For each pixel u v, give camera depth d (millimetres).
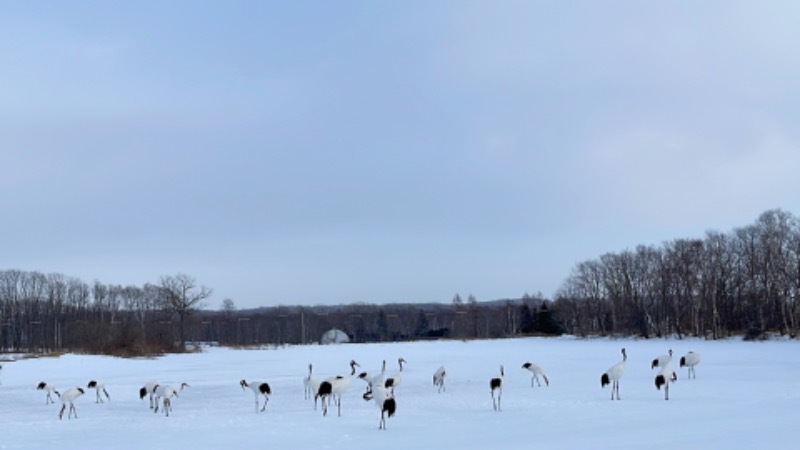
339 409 29672
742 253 104312
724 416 23828
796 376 40500
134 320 122000
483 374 51625
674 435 19703
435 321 188125
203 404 36062
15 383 54062
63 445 22828
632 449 17516
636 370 48938
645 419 23984
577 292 143250
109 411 34062
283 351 103188
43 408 36562
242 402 36656
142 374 60688
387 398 25531
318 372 59875
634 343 98188
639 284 119938
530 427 23391
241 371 62469
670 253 115062
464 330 172125
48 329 130625
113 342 93188
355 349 105438
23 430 27000
